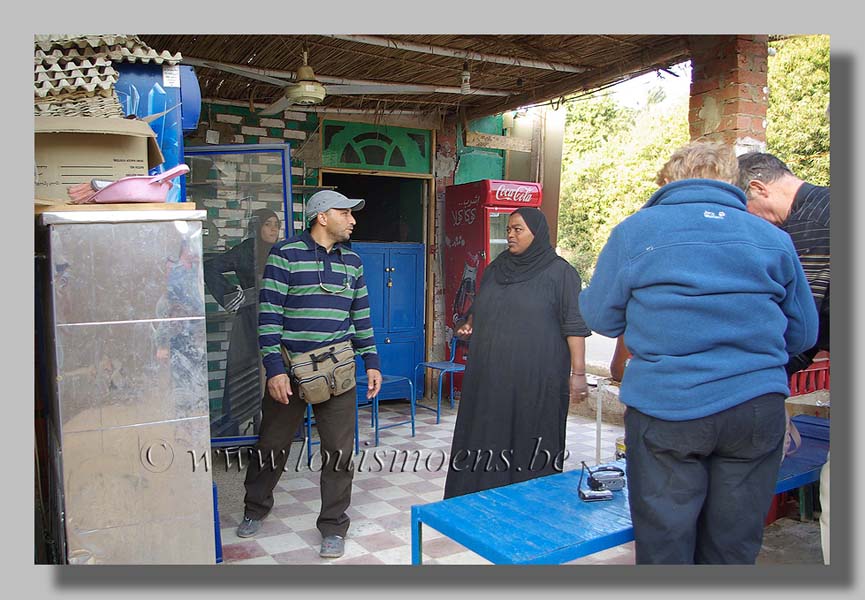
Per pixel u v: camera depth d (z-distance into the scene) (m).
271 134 6.12
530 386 3.27
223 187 4.93
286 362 3.39
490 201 6.48
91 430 2.38
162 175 2.52
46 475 2.96
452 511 2.24
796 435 2.76
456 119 6.98
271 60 5.09
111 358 2.39
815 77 10.05
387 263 6.73
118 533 2.43
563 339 3.33
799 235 2.61
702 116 4.50
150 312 2.42
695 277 1.82
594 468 2.55
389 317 6.77
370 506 4.02
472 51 5.00
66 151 2.86
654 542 1.87
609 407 6.09
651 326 1.88
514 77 5.79
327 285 3.38
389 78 5.76
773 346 1.86
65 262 2.33
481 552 1.99
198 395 2.48
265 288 3.35
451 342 6.62
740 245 1.83
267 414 3.60
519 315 3.31
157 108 3.28
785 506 3.80
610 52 5.06
